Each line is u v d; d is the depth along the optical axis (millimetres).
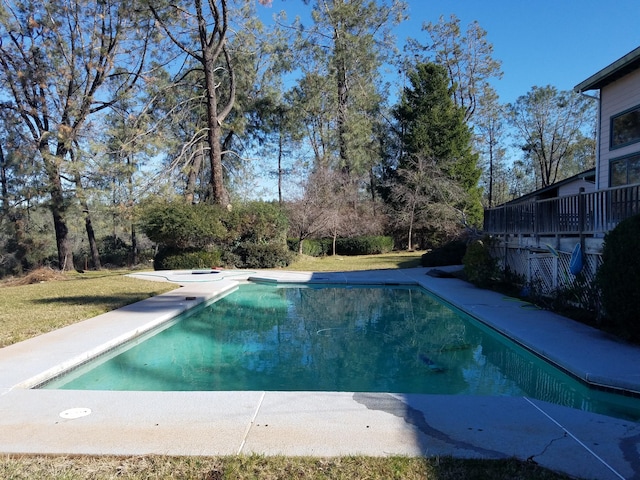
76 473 2621
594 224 7488
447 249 17906
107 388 4887
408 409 3607
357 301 11023
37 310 8266
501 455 2834
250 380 5242
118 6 19422
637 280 5355
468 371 5590
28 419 3414
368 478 2564
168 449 2910
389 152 33500
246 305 10523
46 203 18719
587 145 37375
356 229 27953
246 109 27109
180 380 5219
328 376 5398
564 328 6578
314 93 29375
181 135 25156
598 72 9625
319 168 27172
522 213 10398
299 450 2887
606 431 3213
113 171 18031
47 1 18531
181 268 17406
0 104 19234
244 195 23812
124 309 8469
